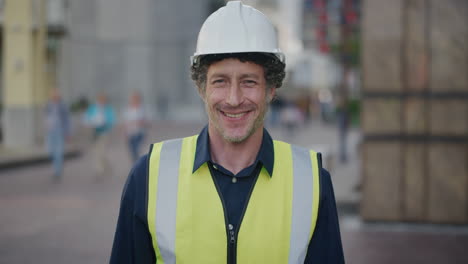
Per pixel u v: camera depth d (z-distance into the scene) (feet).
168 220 5.98
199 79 6.11
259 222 5.97
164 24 103.19
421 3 21.02
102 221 23.48
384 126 21.71
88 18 100.58
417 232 21.26
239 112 5.90
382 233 21.11
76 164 42.32
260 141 6.17
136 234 6.09
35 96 54.34
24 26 51.67
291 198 6.13
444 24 20.94
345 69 45.55
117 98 102.22
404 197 21.83
